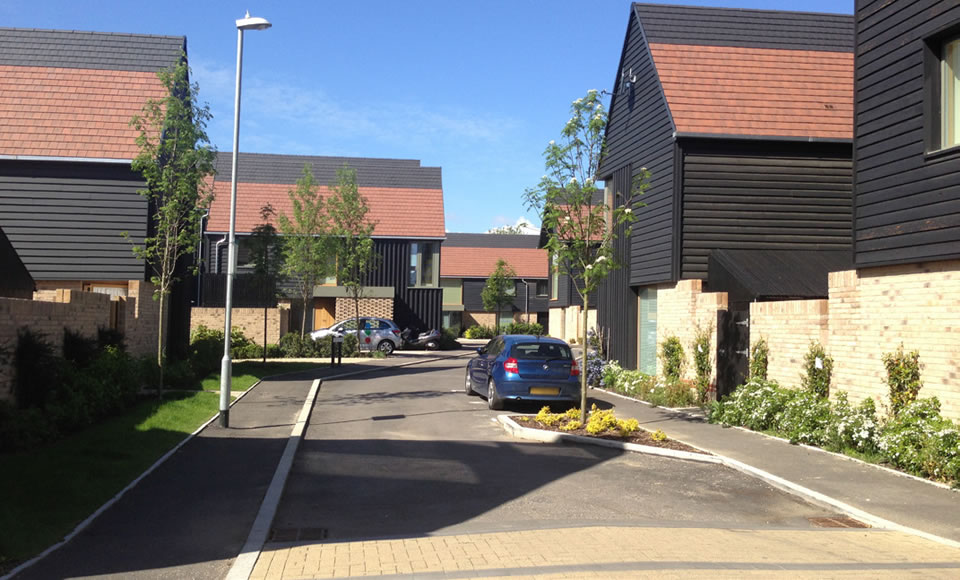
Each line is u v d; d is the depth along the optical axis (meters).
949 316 8.63
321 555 5.54
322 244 28.72
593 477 8.52
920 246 9.02
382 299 35.38
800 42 17.88
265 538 5.98
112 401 11.29
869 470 8.51
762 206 15.89
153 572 5.12
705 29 17.75
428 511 7.02
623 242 18.92
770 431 10.91
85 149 16.25
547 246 11.45
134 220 16.42
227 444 10.15
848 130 16.05
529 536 6.07
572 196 11.38
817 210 16.06
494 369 14.12
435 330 36.75
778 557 5.53
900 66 9.52
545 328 56.16
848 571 5.20
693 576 5.02
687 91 16.31
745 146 15.86
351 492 7.77
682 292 15.29
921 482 7.94
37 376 9.66
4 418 8.40
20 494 6.55
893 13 9.67
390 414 13.65
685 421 12.30
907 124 9.35
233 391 15.93
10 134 16.27
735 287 14.34
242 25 12.02
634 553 5.56
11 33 18.73
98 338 12.88
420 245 37.81
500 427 12.25
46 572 5.03
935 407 8.62
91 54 18.67
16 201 16.19
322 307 36.34
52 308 10.80
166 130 13.95
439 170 41.44
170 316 18.27
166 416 11.70
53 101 17.27
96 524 6.27
